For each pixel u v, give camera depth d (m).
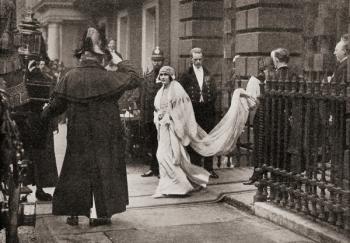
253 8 10.12
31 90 5.97
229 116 7.54
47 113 5.55
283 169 5.70
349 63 5.23
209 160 7.71
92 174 5.39
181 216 5.93
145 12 17.12
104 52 5.55
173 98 6.89
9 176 3.79
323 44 9.53
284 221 5.45
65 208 5.41
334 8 9.54
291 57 10.00
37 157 6.43
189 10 12.63
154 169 8.25
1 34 5.27
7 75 5.47
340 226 4.92
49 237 5.12
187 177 6.98
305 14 9.96
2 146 3.67
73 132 5.41
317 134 5.18
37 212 6.03
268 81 5.90
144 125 8.30
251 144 8.88
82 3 26.52
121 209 5.50
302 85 5.33
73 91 5.38
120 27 21.33
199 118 8.07
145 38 17.27
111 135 5.47
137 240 5.05
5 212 3.86
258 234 5.23
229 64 11.98
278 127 5.75
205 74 8.10
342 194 4.85
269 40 9.92
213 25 12.53
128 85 5.51
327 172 6.17
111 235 5.21
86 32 5.52
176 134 6.84
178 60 13.52
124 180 5.58
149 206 6.34
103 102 5.45
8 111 3.75
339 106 4.86
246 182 7.32
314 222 5.22
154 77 8.25
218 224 5.61
